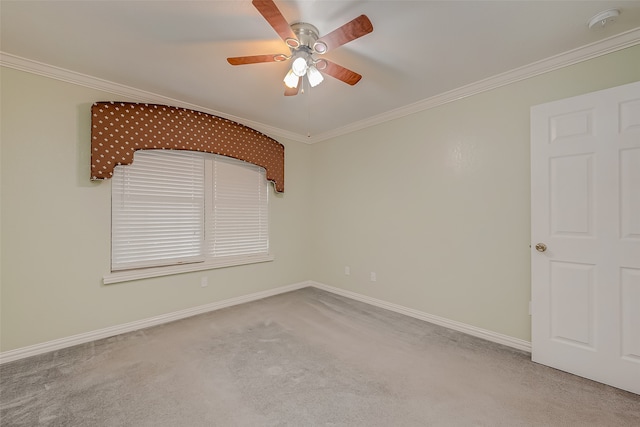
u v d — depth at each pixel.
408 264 3.12
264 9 1.39
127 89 2.67
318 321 2.95
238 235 3.57
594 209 1.88
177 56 2.17
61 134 2.39
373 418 1.56
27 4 1.60
